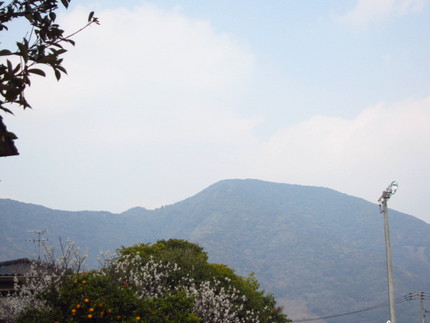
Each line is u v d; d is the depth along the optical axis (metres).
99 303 11.29
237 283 24.09
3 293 16.22
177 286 19.47
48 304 11.85
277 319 31.70
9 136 4.70
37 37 4.72
